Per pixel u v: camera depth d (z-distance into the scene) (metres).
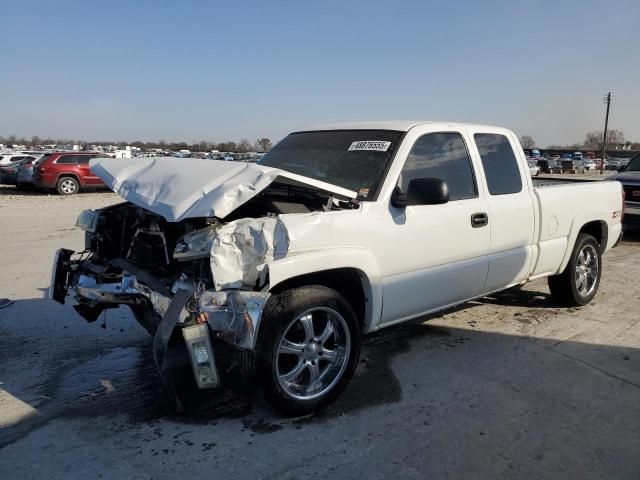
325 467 2.95
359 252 3.58
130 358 4.38
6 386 3.86
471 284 4.52
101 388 3.85
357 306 3.91
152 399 3.69
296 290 3.33
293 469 2.93
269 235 3.10
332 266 3.43
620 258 8.84
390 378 4.05
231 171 3.45
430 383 3.98
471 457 3.06
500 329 5.13
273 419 3.44
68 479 2.82
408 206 3.95
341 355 3.59
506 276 4.86
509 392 3.85
